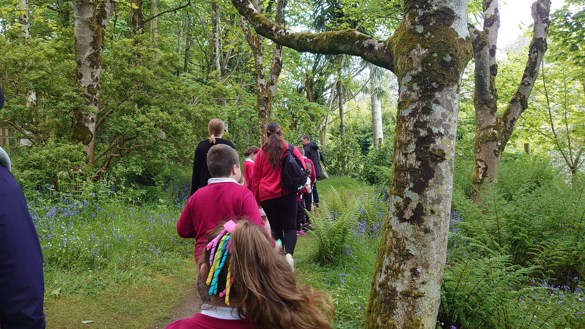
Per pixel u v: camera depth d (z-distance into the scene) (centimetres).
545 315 379
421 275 273
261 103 1168
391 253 283
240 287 133
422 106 273
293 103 1755
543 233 565
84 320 437
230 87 1452
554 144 1742
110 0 958
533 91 1647
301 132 2202
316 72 2445
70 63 911
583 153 1605
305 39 373
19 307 157
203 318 142
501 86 1647
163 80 1030
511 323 371
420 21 277
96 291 503
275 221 580
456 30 275
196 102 1152
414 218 275
